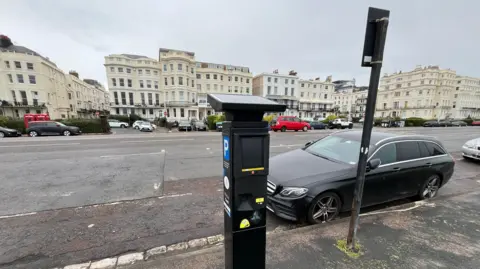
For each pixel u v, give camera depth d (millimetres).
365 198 3070
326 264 1922
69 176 5008
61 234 2654
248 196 1357
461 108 58031
